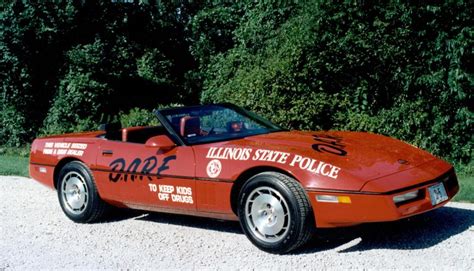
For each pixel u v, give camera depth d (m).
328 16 10.72
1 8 14.66
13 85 14.98
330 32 10.77
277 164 4.94
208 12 16.42
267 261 4.80
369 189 4.57
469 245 5.00
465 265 4.51
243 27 14.02
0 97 15.33
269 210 4.97
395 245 5.07
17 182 9.25
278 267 4.64
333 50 10.66
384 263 4.61
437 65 10.02
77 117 14.44
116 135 6.56
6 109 15.24
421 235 5.35
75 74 14.63
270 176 4.93
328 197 4.68
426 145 10.09
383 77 10.52
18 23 14.41
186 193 5.49
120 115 14.21
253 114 6.57
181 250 5.25
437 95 10.09
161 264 4.86
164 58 17.00
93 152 6.35
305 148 5.16
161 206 5.77
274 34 12.68
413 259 4.68
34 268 4.85
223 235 5.70
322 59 10.68
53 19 14.68
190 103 16.73
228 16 16.25
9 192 8.41
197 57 17.03
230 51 14.72
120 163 6.05
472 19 9.73
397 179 4.73
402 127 10.14
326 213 4.70
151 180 5.75
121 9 16.08
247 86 11.25
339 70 10.76
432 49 9.99
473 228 5.54
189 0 17.84
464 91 9.77
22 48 14.56
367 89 10.59
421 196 4.81
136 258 5.06
